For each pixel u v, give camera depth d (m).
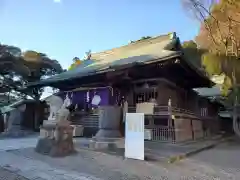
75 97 15.53
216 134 19.12
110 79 13.49
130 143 6.59
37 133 15.30
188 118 12.69
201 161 6.97
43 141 7.23
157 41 17.22
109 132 8.10
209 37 11.88
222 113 25.84
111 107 8.35
